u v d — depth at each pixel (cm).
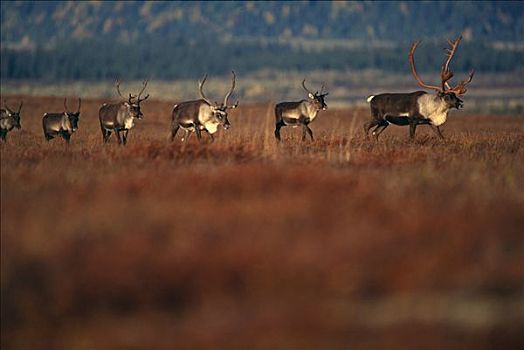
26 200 3177
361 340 2016
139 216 2889
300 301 2223
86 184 3531
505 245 2795
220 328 2084
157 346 1994
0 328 2095
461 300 2278
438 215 2983
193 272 2331
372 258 2453
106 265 2316
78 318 2147
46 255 2378
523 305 2242
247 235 2642
